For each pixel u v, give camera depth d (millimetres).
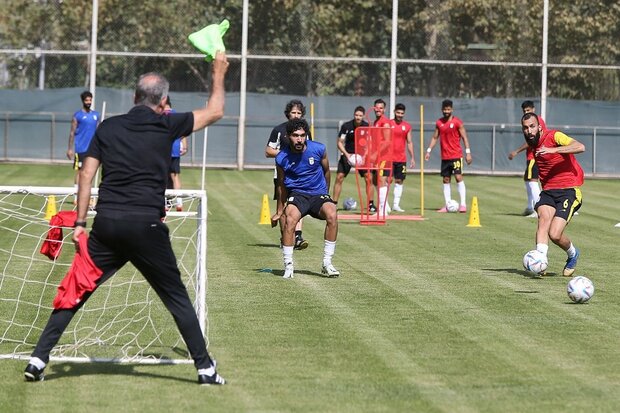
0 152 66812
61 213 16578
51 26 66688
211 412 12906
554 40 67250
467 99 67062
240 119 66812
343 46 67250
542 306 20406
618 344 16938
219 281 23375
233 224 35750
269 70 67062
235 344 16859
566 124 67188
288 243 24062
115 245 13977
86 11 66750
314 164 24219
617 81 67188
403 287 22688
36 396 13703
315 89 67312
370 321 18797
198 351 14281
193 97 67312
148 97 14180
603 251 29250
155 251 13930
